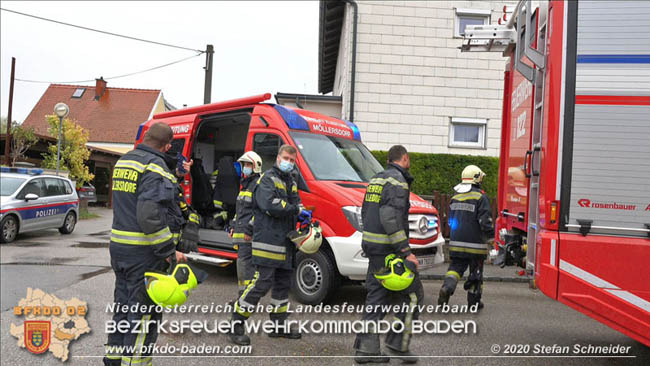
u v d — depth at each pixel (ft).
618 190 12.11
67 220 44.06
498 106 40.98
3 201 36.58
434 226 19.92
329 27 49.55
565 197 12.30
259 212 14.84
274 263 14.74
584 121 12.30
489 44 18.99
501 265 17.19
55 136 65.16
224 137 29.63
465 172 19.29
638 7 12.23
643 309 11.81
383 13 40.70
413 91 40.83
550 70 12.62
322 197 19.30
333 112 47.21
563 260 12.18
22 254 31.81
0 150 65.98
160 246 10.69
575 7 12.50
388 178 13.09
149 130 11.67
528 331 17.49
